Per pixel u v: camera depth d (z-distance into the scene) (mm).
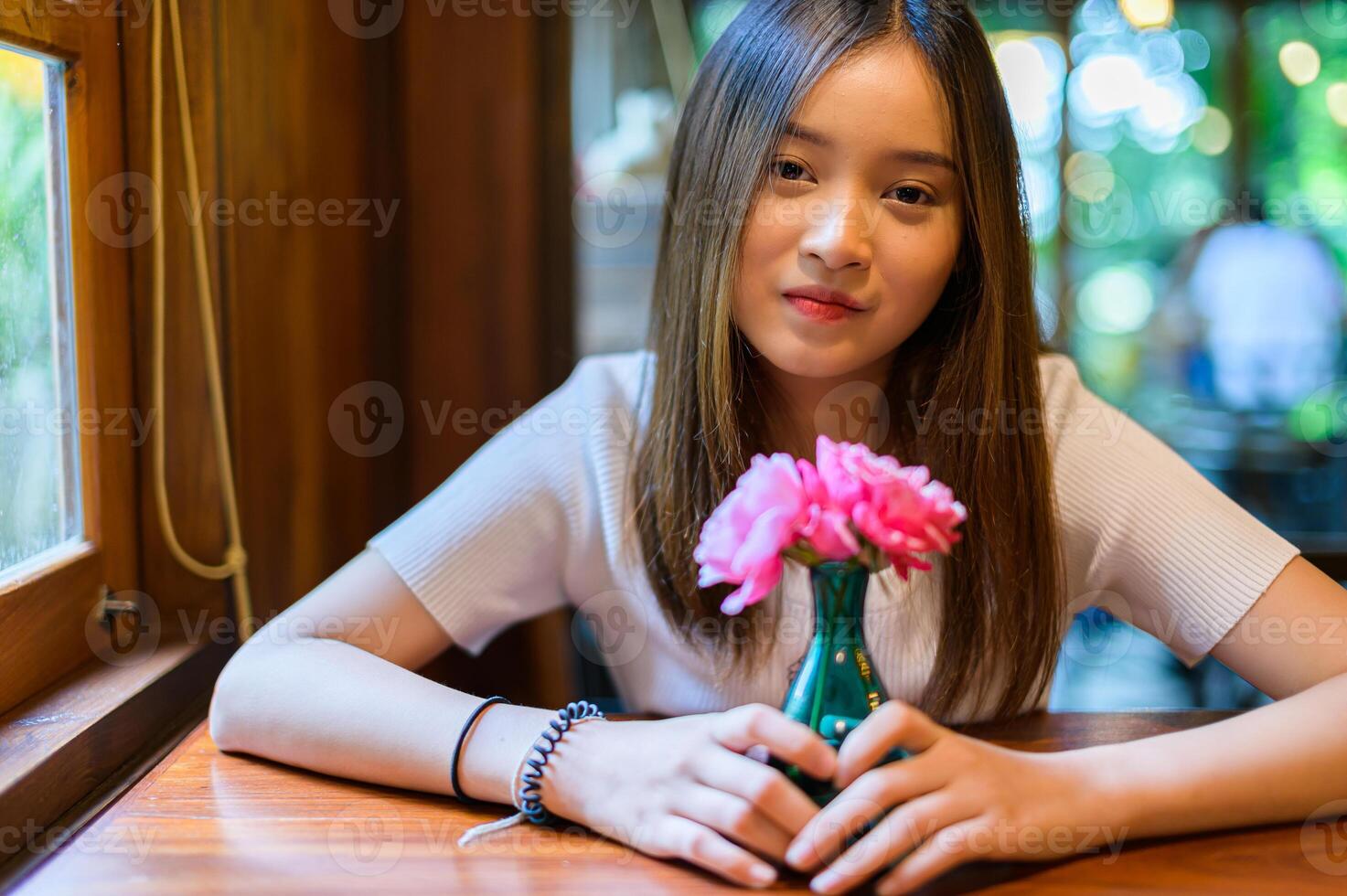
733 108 895
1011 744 917
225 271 1130
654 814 718
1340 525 2633
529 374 1698
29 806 755
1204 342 2775
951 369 952
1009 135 921
